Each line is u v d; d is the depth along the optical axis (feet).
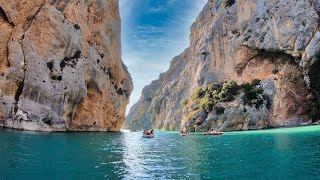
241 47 242.99
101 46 159.94
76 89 122.21
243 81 240.73
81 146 80.02
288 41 209.77
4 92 106.93
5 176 43.86
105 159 62.75
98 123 150.82
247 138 113.60
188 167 55.16
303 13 208.74
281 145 82.07
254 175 47.34
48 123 112.78
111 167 54.29
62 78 116.57
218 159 63.41
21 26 115.14
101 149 78.64
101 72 150.20
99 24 158.30
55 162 55.42
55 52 116.98
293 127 178.50
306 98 198.18
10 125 106.83
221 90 223.10
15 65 109.29
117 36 184.65
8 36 112.78
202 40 318.86
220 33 272.31
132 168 54.08
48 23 116.26
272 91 207.51
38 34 115.03
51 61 115.24
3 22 113.19
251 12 242.99
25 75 110.42
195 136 146.61
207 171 51.31
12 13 113.60
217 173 49.62
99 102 149.38
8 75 107.65
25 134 93.15
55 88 113.60
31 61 111.14
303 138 98.78
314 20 204.33
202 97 246.88
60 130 118.32
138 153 75.31
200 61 298.35
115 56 179.01
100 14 158.10
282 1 219.61
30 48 112.78
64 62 119.85
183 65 470.39
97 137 112.47
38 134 97.25
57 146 74.74
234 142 99.45
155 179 46.21
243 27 247.09
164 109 429.38
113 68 173.68
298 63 205.57
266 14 228.84
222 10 291.99
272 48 218.79
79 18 135.44
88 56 140.77
